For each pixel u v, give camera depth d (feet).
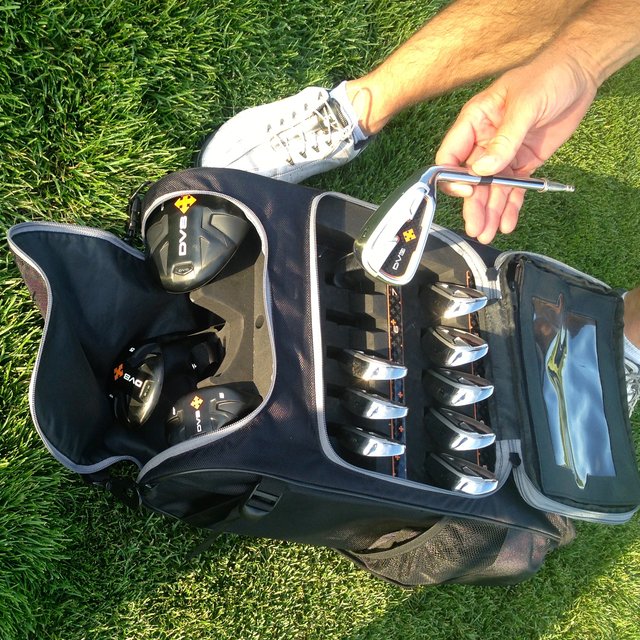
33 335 3.23
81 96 3.41
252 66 3.81
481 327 3.36
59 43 3.35
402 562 3.46
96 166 3.42
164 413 3.20
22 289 3.24
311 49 4.01
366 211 3.28
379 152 4.12
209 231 2.97
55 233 3.00
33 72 3.31
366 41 4.14
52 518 3.20
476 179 3.11
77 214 3.41
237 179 3.04
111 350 3.18
